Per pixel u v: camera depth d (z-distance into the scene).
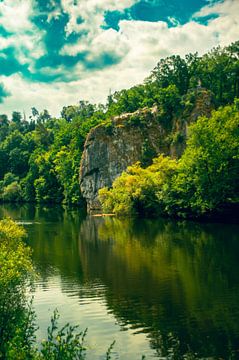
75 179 126.94
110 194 92.06
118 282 32.34
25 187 155.12
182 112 109.81
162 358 19.31
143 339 21.48
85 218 87.94
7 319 15.87
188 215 74.31
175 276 33.56
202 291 29.25
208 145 68.69
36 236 59.12
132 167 90.06
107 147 114.81
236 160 67.62
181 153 105.62
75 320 24.30
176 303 26.91
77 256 43.00
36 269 37.28
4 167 183.25
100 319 24.38
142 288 30.50
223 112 73.62
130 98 129.88
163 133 111.56
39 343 20.17
